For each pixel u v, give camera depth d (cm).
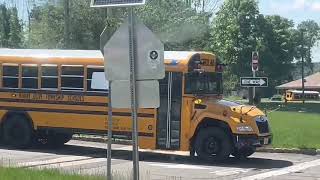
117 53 1113
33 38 5241
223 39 9438
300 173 1933
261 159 2291
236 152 2272
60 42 4844
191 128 2188
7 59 2494
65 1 4547
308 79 17212
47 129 2425
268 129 2220
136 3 1062
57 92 2406
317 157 2375
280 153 2492
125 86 1112
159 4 4950
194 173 1912
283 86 16812
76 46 4781
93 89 2345
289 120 4481
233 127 2136
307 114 5828
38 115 2442
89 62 2353
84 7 4781
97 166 2017
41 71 2438
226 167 2062
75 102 2373
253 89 3234
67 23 4528
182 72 2195
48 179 1340
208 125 2197
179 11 5022
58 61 2406
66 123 2392
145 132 2231
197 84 2216
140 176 1719
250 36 10288
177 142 2202
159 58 1092
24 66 2467
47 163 2045
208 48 5647
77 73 2375
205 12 5472
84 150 2506
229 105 2183
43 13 5138
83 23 4800
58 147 2594
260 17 10812
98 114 2333
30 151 2419
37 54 2467
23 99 2469
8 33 6444
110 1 1091
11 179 1340
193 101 2191
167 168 2020
